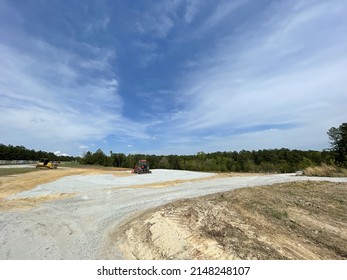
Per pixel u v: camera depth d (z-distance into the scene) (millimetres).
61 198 12703
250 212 8266
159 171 34156
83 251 6207
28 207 10797
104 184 18125
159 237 6312
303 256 5234
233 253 5238
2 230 7703
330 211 8383
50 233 7555
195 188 15641
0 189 15031
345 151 30250
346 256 5285
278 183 16328
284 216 7789
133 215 9180
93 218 9062
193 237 6074
